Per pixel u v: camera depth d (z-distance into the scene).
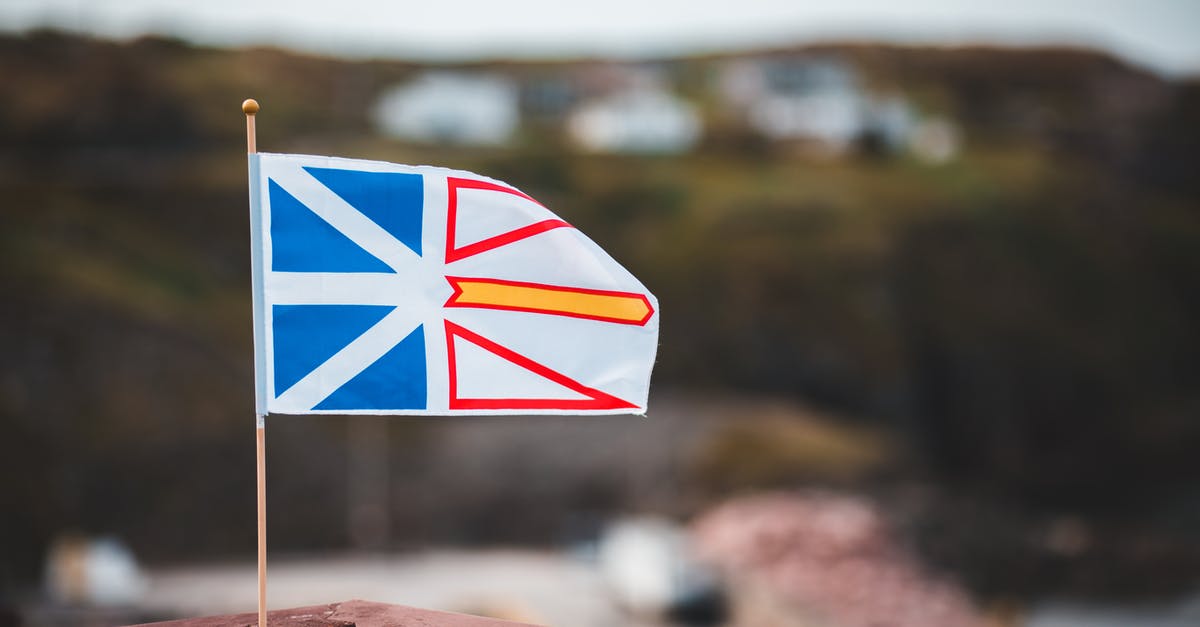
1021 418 108.88
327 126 134.62
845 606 55.56
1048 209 124.69
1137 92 185.88
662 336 104.81
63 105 122.75
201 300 93.12
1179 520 97.50
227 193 104.38
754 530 62.06
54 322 80.56
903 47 193.50
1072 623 66.31
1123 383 112.94
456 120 133.12
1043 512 103.00
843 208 116.31
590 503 80.00
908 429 104.50
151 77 127.88
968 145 149.88
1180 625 65.94
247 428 79.56
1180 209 137.00
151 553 71.69
